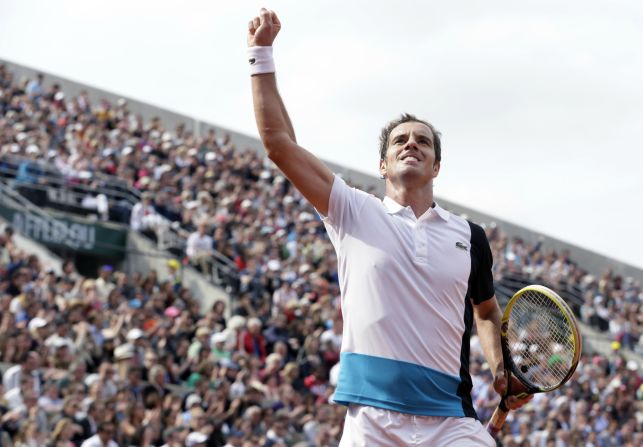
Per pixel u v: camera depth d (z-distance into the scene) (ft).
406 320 17.97
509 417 72.08
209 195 92.94
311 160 18.35
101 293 67.97
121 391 51.52
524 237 136.77
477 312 20.08
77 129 94.89
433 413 17.87
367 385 17.98
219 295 81.30
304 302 77.92
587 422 78.89
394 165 18.95
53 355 53.16
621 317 111.55
